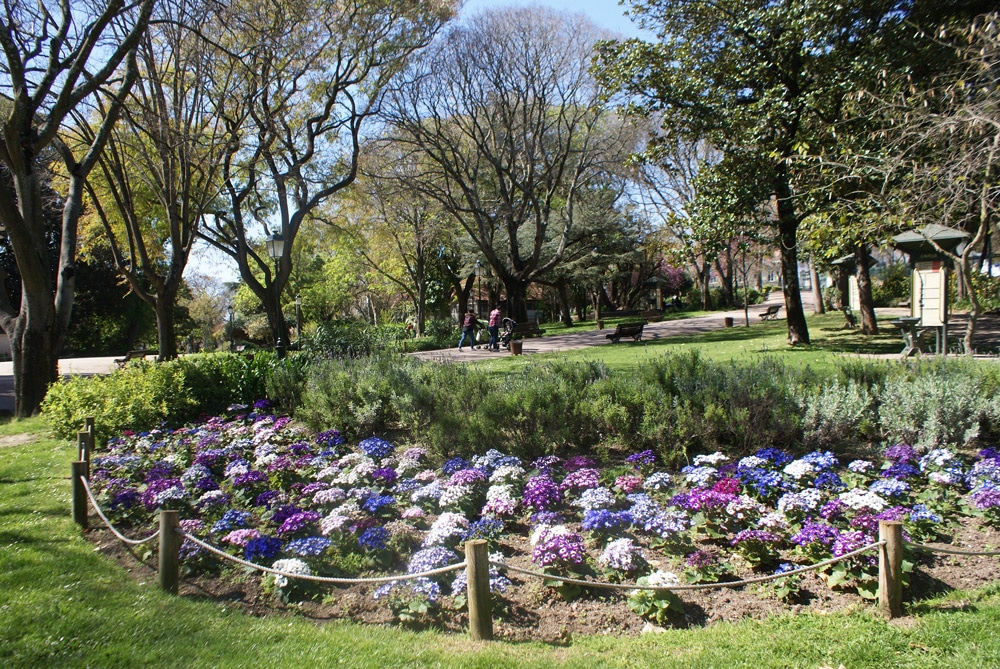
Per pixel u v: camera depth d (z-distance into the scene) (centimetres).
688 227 1684
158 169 1681
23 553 484
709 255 1681
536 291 5259
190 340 5341
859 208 1033
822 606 393
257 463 703
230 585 449
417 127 2533
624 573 437
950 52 1178
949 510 514
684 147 2548
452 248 3728
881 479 580
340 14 1695
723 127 1538
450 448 746
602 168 2873
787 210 1612
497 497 543
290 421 1018
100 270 4006
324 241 2830
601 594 420
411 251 3612
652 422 704
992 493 483
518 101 2622
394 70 1861
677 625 384
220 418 1025
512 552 485
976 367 808
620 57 1666
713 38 1573
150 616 388
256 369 1173
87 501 596
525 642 366
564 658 338
